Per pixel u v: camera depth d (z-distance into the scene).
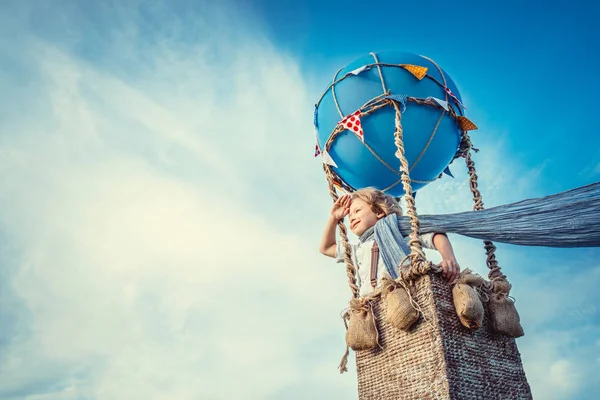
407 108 7.29
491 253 6.98
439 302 5.85
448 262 6.06
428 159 7.56
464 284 5.93
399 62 7.58
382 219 6.78
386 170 7.65
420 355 5.80
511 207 6.28
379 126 7.34
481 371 5.80
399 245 6.48
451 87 7.80
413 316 5.85
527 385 6.12
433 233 6.48
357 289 7.05
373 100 7.32
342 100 7.61
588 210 5.97
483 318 6.10
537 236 6.12
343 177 8.09
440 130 7.47
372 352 6.33
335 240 7.62
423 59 7.76
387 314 6.02
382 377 6.15
